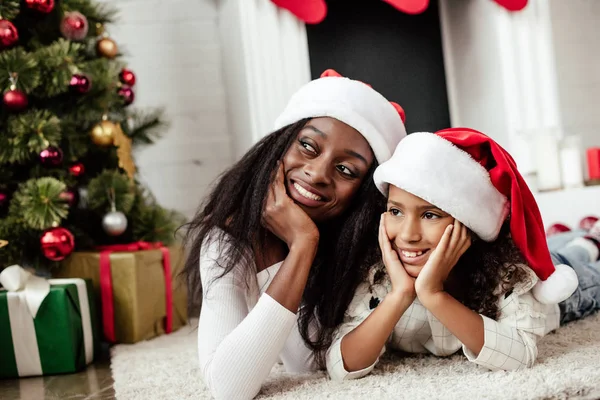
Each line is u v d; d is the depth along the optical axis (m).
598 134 2.50
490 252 1.12
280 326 1.01
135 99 2.35
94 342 1.61
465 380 1.03
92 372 1.49
